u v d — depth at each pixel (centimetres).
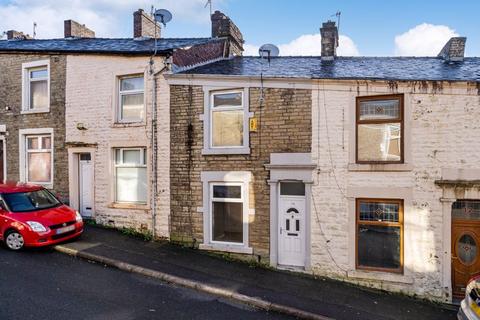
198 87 998
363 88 870
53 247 905
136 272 801
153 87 1038
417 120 834
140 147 1086
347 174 879
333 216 886
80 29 1572
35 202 949
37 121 1219
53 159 1191
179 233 1012
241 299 701
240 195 975
